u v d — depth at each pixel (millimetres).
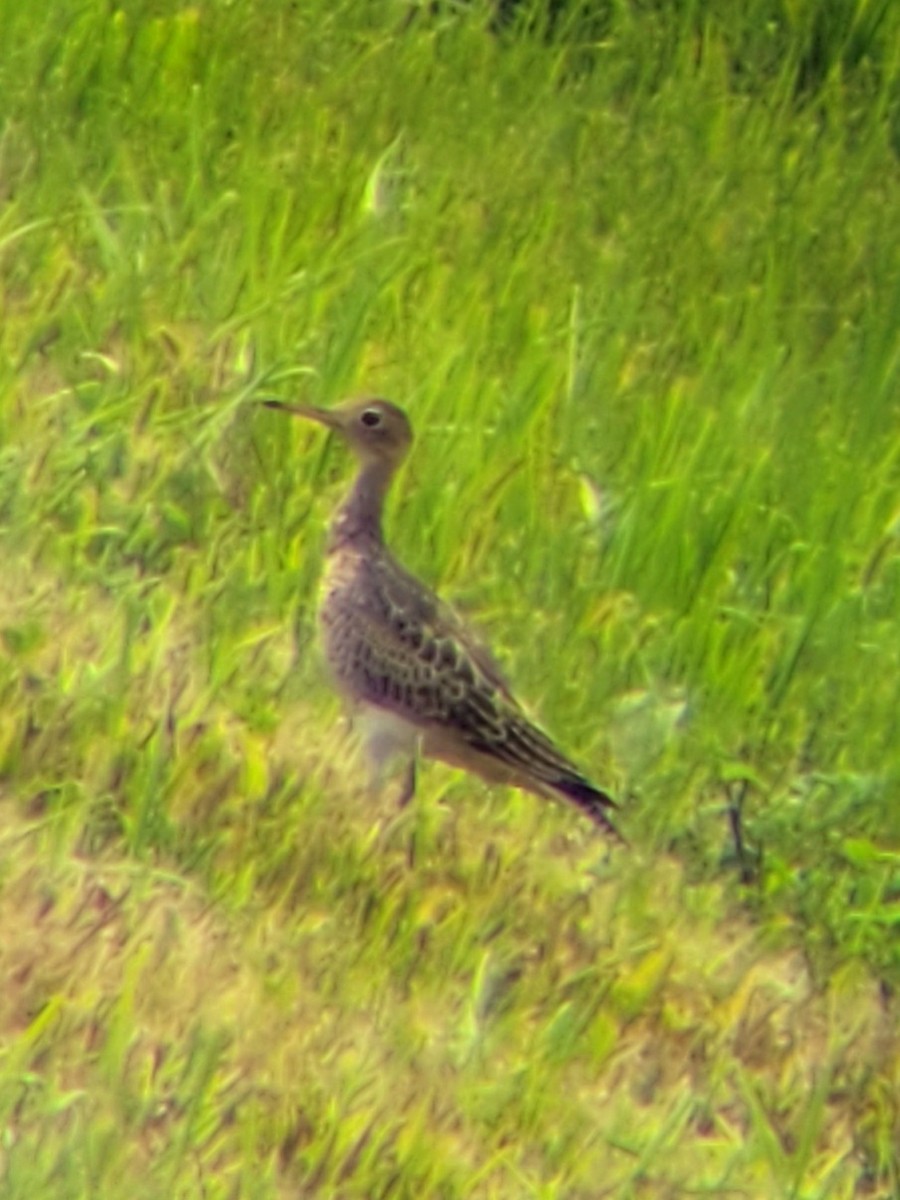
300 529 13789
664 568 14109
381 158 16875
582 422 15289
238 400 13914
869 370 17062
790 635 13883
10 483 13500
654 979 11641
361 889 11555
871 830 12922
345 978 11070
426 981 11273
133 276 15266
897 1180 11188
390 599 12484
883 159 19812
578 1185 10570
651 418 15508
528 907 11836
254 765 11906
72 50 17516
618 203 17953
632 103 19484
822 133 19953
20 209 15984
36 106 16953
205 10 18641
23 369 14656
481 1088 10789
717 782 12727
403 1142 10328
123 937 11000
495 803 12492
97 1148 9766
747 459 15352
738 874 12438
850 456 16000
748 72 20250
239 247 15961
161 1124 10133
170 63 17984
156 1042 10500
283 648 13047
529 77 19328
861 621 14188
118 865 11352
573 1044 11211
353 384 14969
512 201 17516
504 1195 10367
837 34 20391
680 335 16844
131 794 11836
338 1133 10219
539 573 13898
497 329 16000
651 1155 10617
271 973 10969
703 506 14375
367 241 16500
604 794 12008
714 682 13367
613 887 12148
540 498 14430
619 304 16734
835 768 13266
